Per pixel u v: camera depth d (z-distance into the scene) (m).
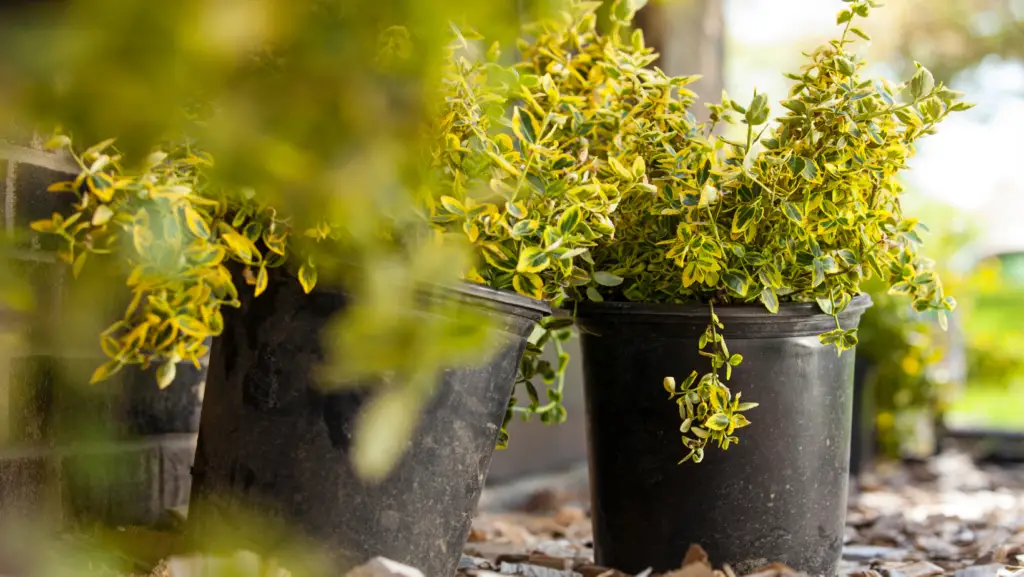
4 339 1.07
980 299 8.32
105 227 1.30
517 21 0.64
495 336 1.47
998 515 3.07
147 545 1.75
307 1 0.60
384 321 0.60
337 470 1.41
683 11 4.16
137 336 1.33
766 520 1.85
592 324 1.93
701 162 1.74
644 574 1.84
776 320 1.82
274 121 0.60
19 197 1.62
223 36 0.56
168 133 0.65
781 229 1.80
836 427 1.94
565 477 3.87
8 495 1.60
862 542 2.76
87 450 1.82
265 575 1.39
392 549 1.44
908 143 1.87
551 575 1.99
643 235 1.84
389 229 1.28
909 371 4.91
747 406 1.73
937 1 10.24
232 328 1.51
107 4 0.53
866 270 1.87
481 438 1.53
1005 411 7.61
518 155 1.53
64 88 0.58
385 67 0.66
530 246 1.50
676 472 1.86
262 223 1.40
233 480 1.48
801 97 1.77
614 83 1.96
